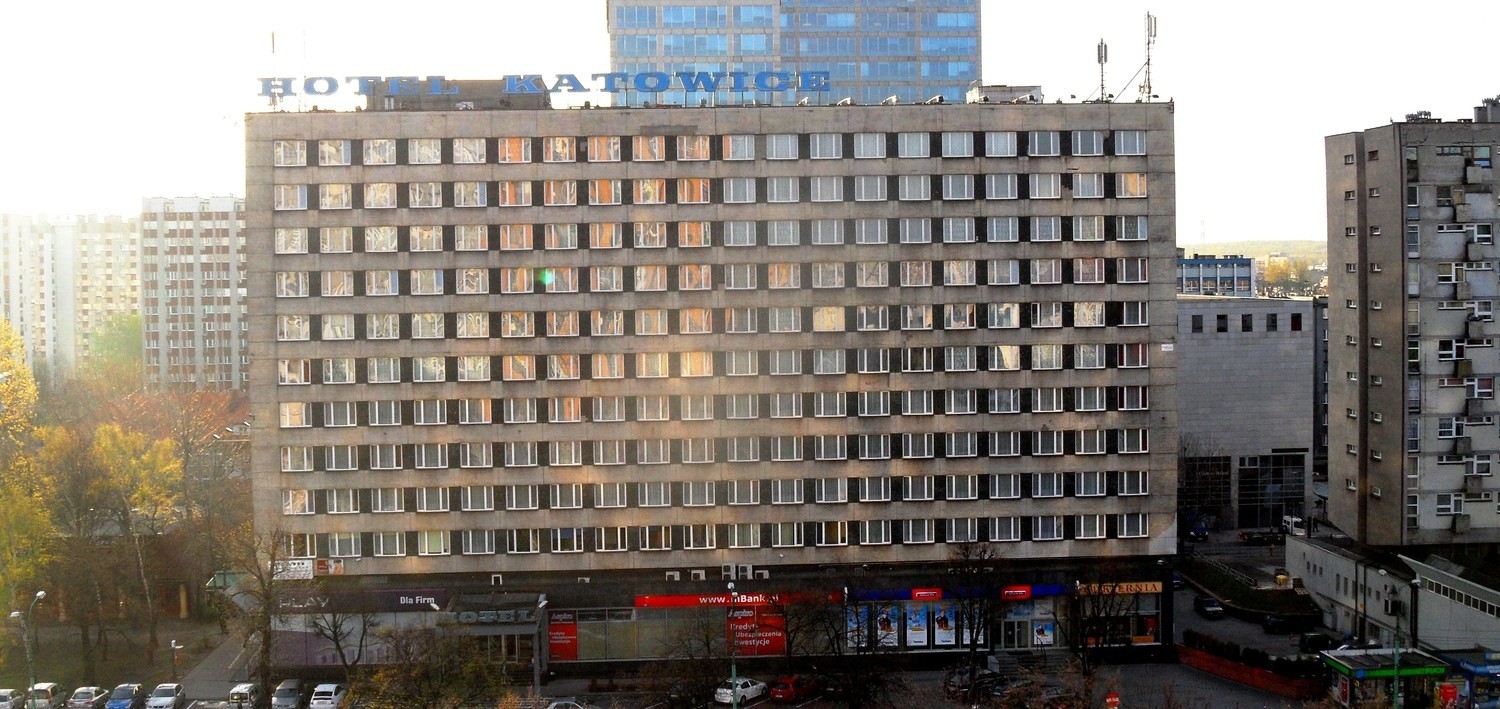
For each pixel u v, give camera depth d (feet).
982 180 325.42
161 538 376.68
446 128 319.27
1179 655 331.16
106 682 318.24
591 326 322.55
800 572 327.67
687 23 603.26
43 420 528.63
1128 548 332.19
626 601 322.14
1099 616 312.50
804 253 323.78
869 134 323.37
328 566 321.73
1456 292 344.49
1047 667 319.68
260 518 321.11
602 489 325.01
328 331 320.50
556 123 320.09
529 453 323.57
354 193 318.86
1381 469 354.74
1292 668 299.38
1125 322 328.90
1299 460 493.77
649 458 325.01
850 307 325.01
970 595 301.02
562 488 324.60
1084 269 328.29
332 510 322.55
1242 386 491.31
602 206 321.11
